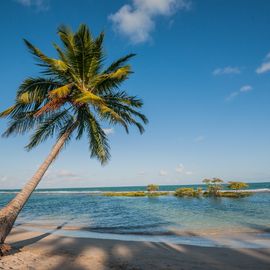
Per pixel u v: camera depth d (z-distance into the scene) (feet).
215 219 67.10
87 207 113.80
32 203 149.18
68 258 29.66
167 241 41.60
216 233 48.21
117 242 40.34
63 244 38.75
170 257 30.71
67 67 41.96
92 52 43.57
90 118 48.29
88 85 46.55
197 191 172.35
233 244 38.65
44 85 43.52
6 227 30.91
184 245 37.45
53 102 38.27
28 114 43.80
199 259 29.86
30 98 40.86
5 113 40.98
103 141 50.49
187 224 60.29
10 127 44.14
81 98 36.35
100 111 43.65
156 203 125.59
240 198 144.77
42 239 43.24
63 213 92.02
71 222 68.85
